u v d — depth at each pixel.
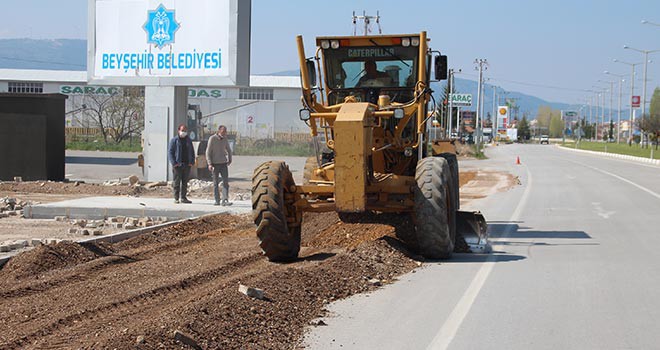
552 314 8.17
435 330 7.50
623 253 12.32
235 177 30.56
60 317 7.54
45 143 24.72
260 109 70.25
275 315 7.76
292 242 11.23
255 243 13.14
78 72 71.75
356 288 9.37
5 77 71.44
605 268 10.91
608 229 15.55
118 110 58.31
